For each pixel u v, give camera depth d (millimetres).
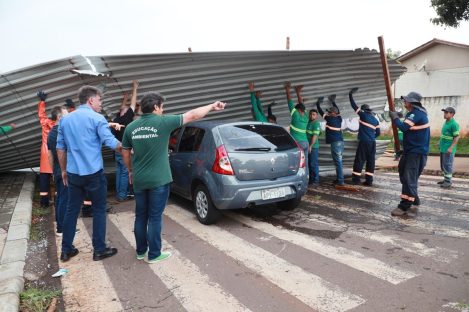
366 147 8719
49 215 6551
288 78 8438
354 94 10266
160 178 4102
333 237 5000
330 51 7672
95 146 4215
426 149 5914
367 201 7086
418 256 4262
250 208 6645
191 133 6223
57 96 6832
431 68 24016
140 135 4020
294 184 5777
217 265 4156
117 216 6363
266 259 4285
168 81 7312
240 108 9109
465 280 3637
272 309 3193
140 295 3533
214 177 5363
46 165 6855
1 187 8602
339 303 3248
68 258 4465
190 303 3348
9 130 7273
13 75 6145
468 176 9930
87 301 3457
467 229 5211
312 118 8906
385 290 3461
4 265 4184
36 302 3439
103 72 6504
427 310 3104
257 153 5488
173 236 5211
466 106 19547
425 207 6512
